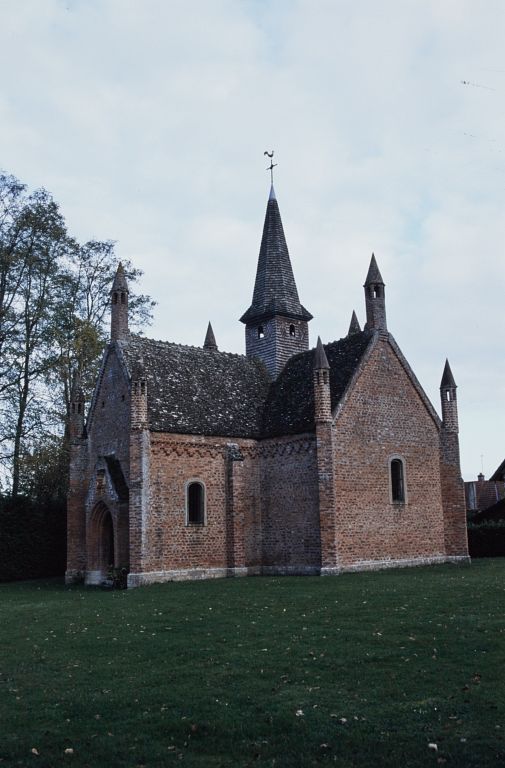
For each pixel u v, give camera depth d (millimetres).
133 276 54062
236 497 38000
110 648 17844
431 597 23469
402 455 39344
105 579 37656
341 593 25891
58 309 47906
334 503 35375
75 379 43844
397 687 13383
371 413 38312
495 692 12789
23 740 11375
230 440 39000
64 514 47438
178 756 10609
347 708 12352
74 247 49688
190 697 13227
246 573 37906
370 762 10148
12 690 14234
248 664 15445
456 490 40906
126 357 40094
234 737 11250
